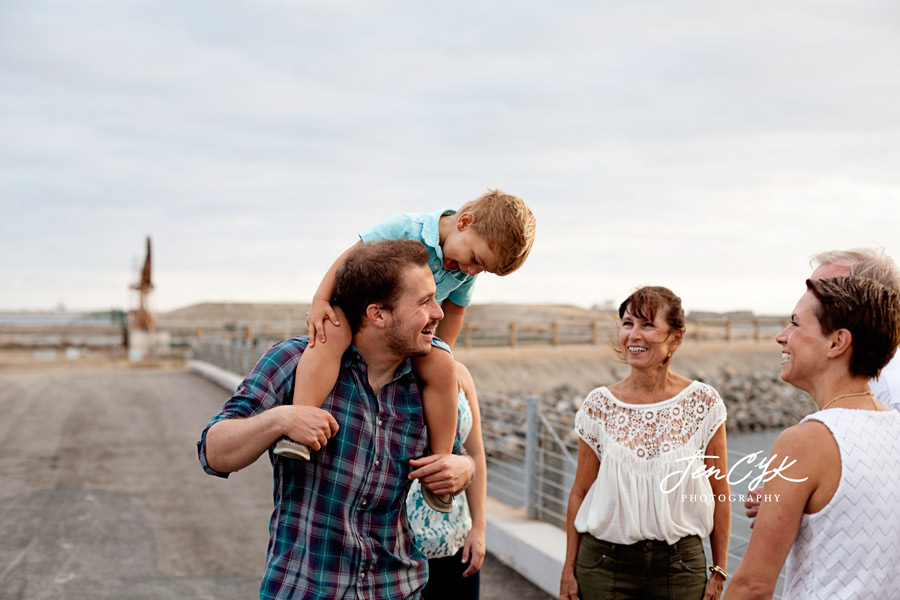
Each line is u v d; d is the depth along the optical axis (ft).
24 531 19.39
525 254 9.06
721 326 116.06
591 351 97.96
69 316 210.38
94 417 41.22
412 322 6.69
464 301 10.08
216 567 17.26
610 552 9.35
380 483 6.96
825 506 6.18
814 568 6.25
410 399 7.18
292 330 91.04
